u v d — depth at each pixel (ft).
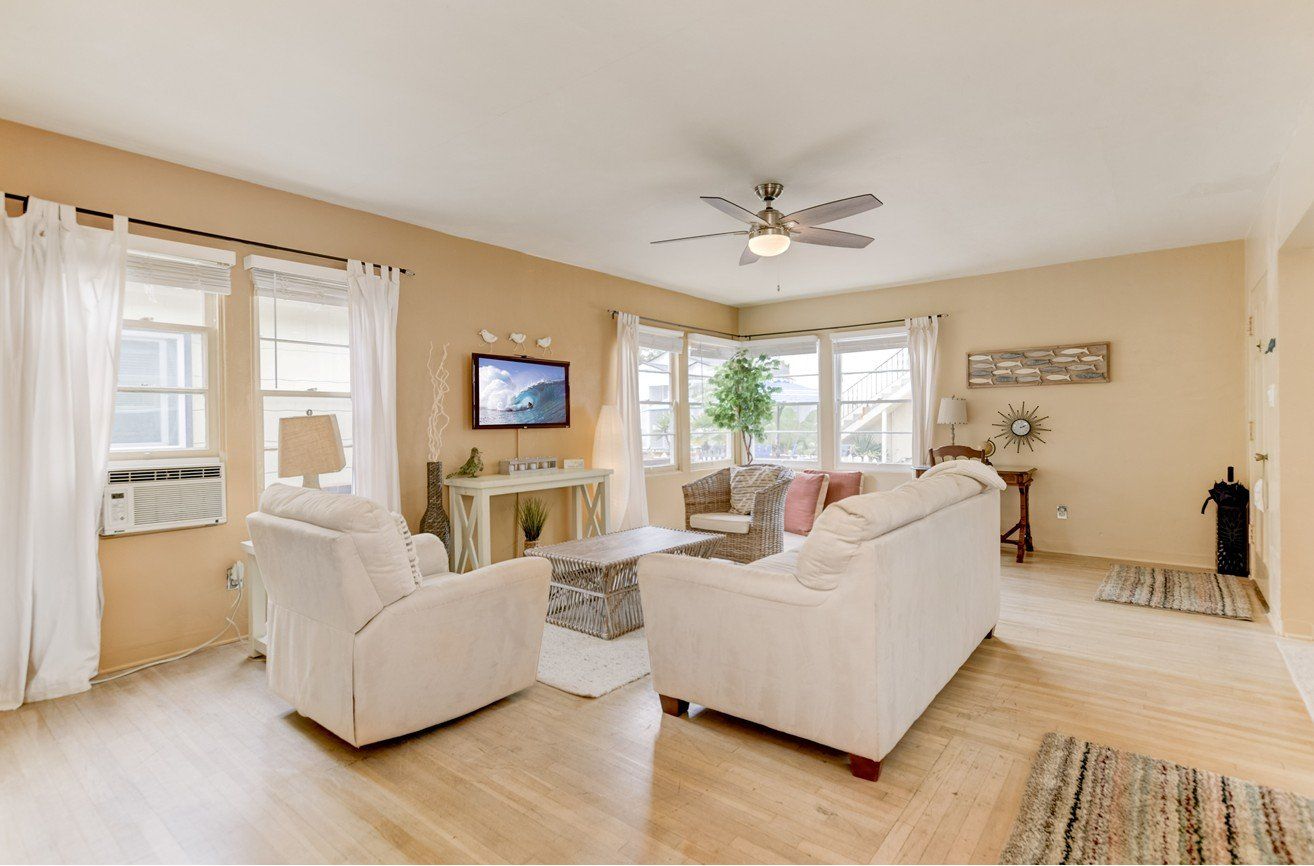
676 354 22.35
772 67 8.12
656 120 9.53
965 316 19.69
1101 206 13.37
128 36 7.34
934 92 8.76
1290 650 10.52
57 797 6.78
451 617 8.06
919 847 5.85
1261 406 13.61
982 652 10.73
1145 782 6.75
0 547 8.84
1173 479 16.70
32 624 9.18
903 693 7.31
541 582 9.11
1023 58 7.94
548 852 5.84
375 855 5.83
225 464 11.37
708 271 19.06
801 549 7.30
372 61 7.93
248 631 11.66
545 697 9.21
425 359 14.56
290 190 12.24
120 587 10.28
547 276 17.47
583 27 7.27
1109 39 7.54
